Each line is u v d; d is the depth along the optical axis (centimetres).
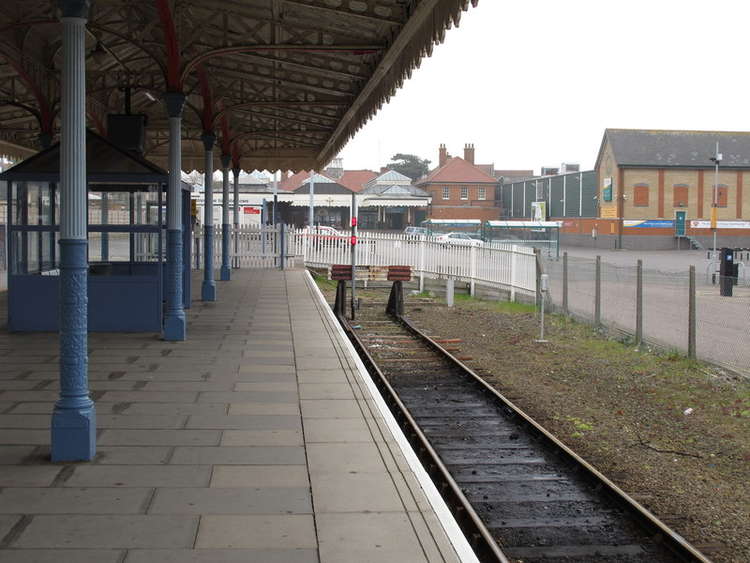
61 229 592
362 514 496
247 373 941
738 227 6769
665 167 6825
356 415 747
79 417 593
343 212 7944
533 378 1299
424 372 1313
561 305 2203
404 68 1150
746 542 623
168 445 641
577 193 7575
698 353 1447
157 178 1222
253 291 1992
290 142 2655
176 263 1178
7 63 1534
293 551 440
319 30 1234
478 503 691
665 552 592
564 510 678
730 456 866
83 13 586
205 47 1533
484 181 9119
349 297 2516
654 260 4972
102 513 491
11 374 900
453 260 2720
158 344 1145
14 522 475
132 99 1984
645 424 1005
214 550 439
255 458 611
